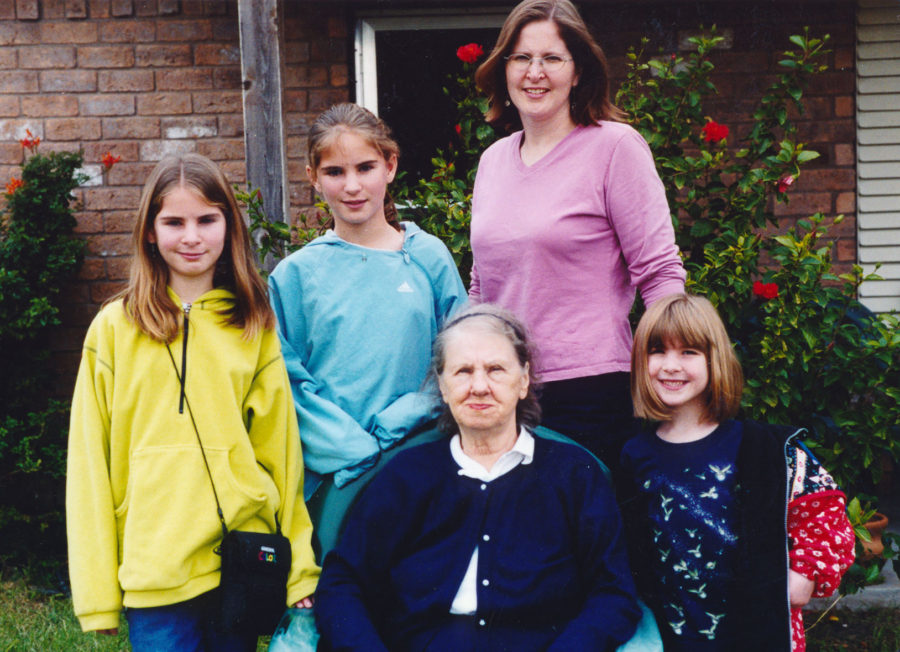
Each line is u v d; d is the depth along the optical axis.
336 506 2.30
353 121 2.37
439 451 2.25
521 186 2.37
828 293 3.24
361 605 2.10
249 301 2.21
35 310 4.16
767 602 2.04
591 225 2.29
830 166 4.77
